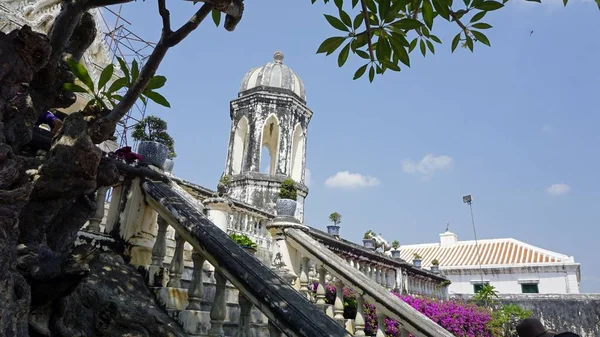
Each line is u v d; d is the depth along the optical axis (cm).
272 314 332
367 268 1216
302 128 2136
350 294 815
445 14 320
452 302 1428
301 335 308
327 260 689
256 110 2027
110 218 488
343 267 677
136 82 294
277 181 1866
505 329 1594
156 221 495
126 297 397
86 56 1262
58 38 290
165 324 375
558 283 2455
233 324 472
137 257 466
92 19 355
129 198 483
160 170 539
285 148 1986
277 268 718
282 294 339
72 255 274
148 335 356
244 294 360
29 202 284
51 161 286
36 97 318
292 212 795
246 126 2080
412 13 395
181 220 430
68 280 268
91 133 297
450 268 2791
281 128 2014
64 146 289
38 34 257
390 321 804
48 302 283
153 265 443
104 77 293
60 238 315
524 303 2148
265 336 498
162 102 304
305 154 2131
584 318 2006
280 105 2047
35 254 273
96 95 300
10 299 231
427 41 420
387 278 1330
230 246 395
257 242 1138
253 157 1945
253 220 1153
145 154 534
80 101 1127
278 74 2133
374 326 797
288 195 898
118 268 431
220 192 892
